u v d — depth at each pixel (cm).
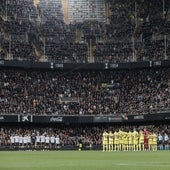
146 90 16475
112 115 15700
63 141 14825
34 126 15788
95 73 17175
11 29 17288
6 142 14338
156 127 15600
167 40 17225
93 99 16312
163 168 4322
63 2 19162
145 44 17525
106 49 17788
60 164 5375
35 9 18225
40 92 16288
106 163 5503
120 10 18525
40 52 17400
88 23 18525
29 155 9031
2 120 15025
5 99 15625
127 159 6675
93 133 15725
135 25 18012
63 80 16888
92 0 18950
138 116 15625
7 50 16812
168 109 15438
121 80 17000
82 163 5588
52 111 15638
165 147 13750
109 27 18325
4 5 17575
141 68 16950
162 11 17838
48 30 17988
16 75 16612
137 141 12088
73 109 15838
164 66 16625
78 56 17638
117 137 12144
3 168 4600
